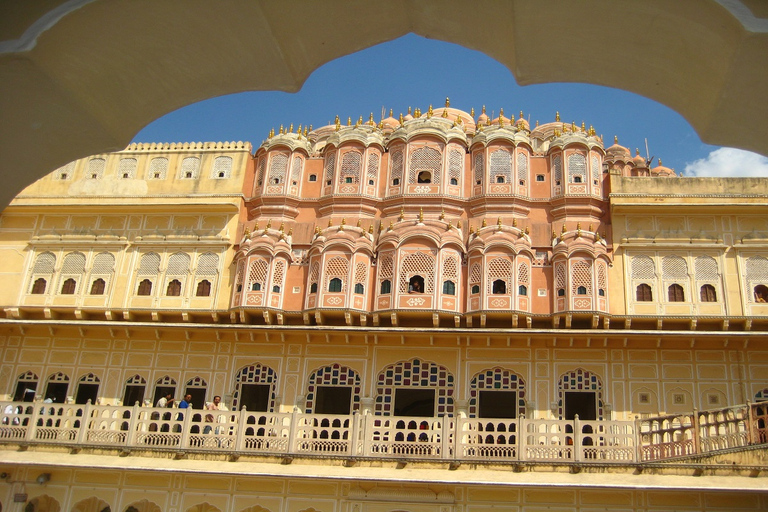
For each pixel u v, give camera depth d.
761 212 19.38
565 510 14.77
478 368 18.73
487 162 21.05
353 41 3.52
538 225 20.34
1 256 21.56
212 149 22.31
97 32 2.86
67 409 19.16
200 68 3.34
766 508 13.98
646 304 18.92
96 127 3.35
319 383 19.19
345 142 21.77
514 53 3.38
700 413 14.70
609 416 18.02
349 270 19.56
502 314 18.64
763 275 18.94
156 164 22.27
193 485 16.08
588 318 18.69
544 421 15.25
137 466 15.94
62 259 21.33
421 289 19.22
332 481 15.59
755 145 3.28
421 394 20.75
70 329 20.33
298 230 21.03
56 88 2.99
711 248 19.25
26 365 20.45
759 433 13.80
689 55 3.00
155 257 21.03
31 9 2.68
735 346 18.22
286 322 20.05
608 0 2.86
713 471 13.80
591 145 20.97
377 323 19.23
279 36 3.24
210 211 21.34
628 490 14.47
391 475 15.14
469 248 19.72
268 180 21.62
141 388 19.98
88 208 21.61
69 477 16.48
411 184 21.03
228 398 19.34
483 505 15.08
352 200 21.11
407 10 3.42
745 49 2.67
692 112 3.35
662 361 18.38
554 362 18.59
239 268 20.20
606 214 20.50
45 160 3.42
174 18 2.96
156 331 19.95
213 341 19.98
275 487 15.81
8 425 17.19
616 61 3.29
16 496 16.31
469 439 15.62
